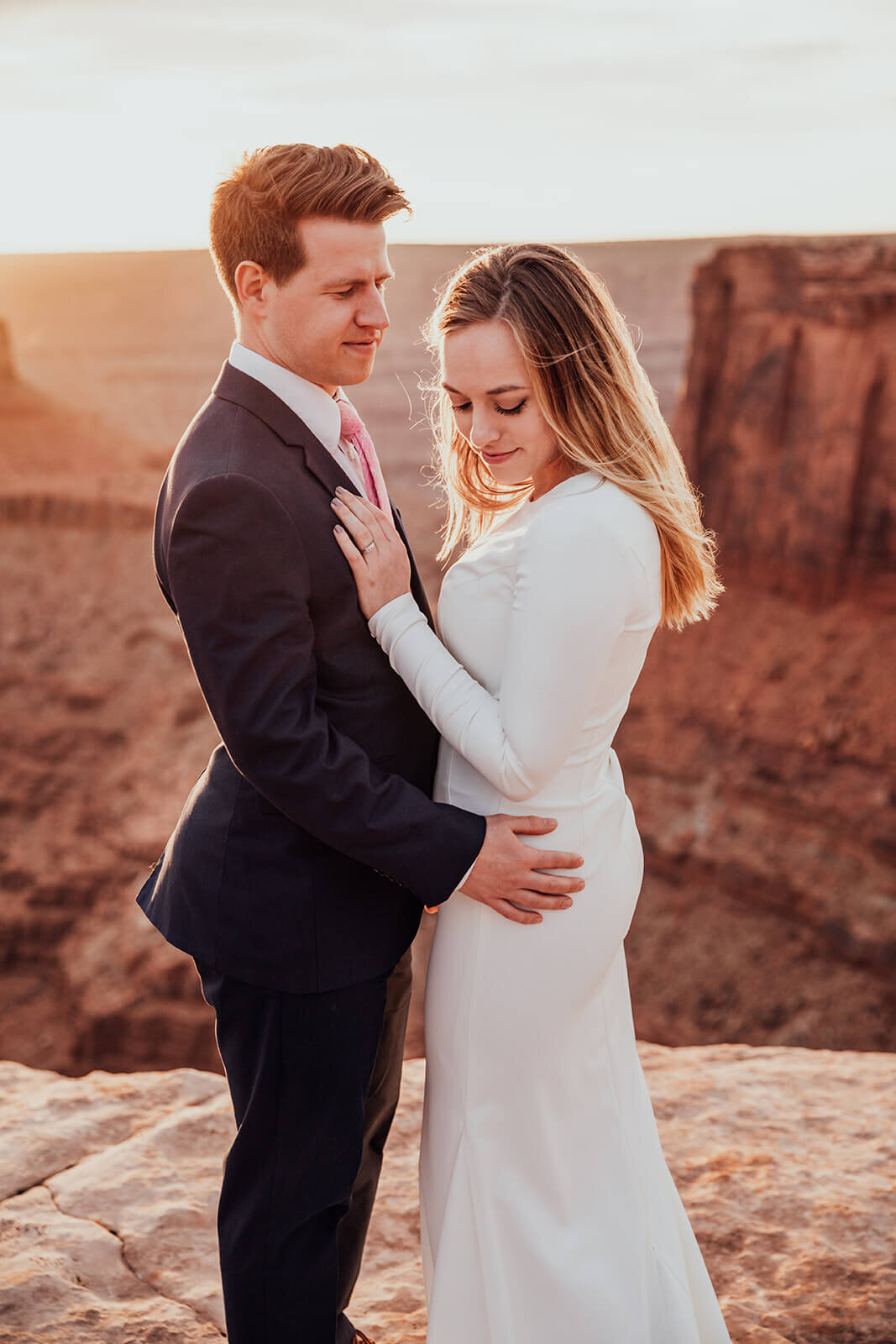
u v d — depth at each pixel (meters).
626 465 1.71
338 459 1.78
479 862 1.70
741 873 30.78
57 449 67.00
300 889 1.77
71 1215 2.51
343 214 1.61
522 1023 1.79
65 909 39.84
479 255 1.74
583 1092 1.83
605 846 1.82
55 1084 3.06
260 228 1.64
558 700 1.65
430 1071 1.89
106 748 47.41
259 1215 1.77
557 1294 1.76
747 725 33.44
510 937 1.78
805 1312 2.29
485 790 1.81
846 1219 2.54
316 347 1.69
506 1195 1.79
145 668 50.75
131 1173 2.65
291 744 1.61
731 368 34.66
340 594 1.72
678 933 30.30
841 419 33.09
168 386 92.25
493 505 2.01
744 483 35.19
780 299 33.41
